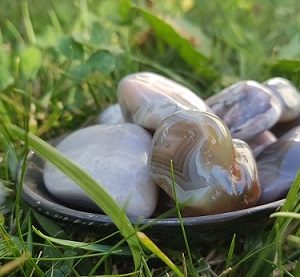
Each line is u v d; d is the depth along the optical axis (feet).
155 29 0.96
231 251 0.58
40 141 0.55
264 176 0.65
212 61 0.99
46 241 0.64
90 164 0.65
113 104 0.86
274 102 0.71
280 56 0.99
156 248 0.54
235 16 1.17
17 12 1.12
